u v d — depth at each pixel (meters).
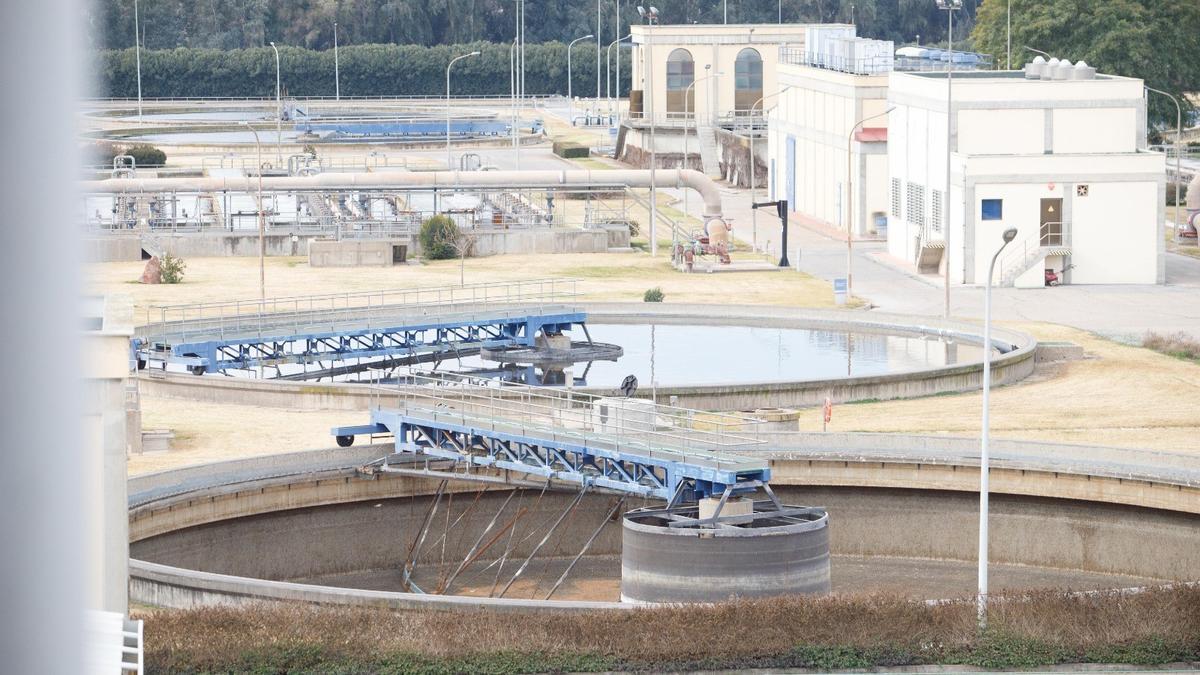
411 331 95.44
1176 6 176.62
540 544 58.19
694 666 39.59
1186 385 83.44
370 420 67.44
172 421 75.25
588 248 140.62
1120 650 40.59
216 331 90.56
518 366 93.19
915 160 126.75
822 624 41.25
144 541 57.31
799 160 163.50
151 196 146.75
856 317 103.06
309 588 44.59
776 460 63.88
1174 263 127.62
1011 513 62.53
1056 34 178.00
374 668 38.53
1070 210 115.81
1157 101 177.12
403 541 63.59
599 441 56.91
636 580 49.50
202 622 40.19
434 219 136.50
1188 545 59.47
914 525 63.72
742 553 48.56
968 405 79.19
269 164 193.75
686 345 97.25
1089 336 97.12
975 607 42.69
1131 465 60.81
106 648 30.22
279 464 61.38
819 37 162.75
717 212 141.38
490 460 60.41
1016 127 118.75
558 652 39.44
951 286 116.19
